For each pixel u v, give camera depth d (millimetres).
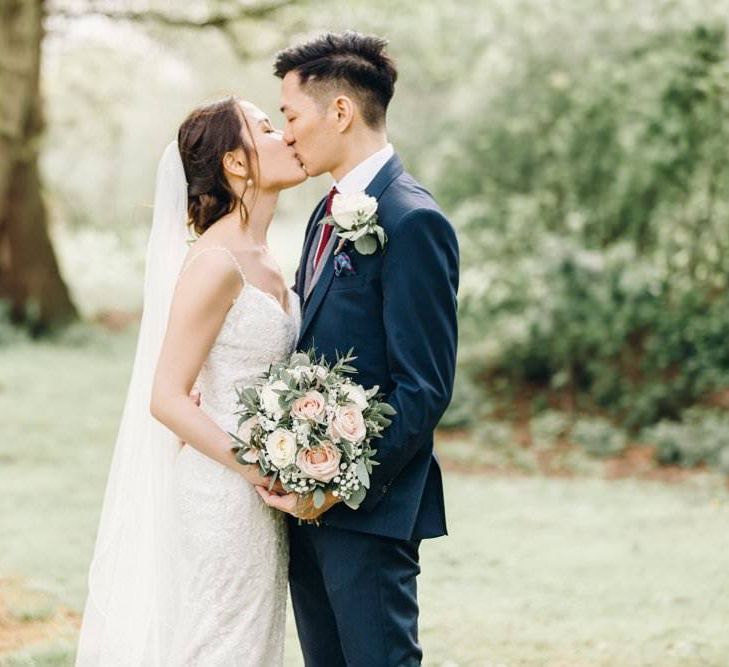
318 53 2879
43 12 14656
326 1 14273
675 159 10656
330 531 2842
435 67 12820
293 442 2674
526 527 6730
